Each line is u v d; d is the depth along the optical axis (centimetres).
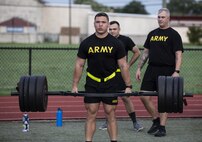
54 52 3534
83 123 1028
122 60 696
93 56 691
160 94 668
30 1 7744
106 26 684
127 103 933
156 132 889
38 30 7812
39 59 2891
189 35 6316
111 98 695
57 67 2392
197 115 1137
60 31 7600
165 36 867
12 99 1378
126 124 1016
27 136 882
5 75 2000
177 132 926
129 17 6831
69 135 894
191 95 690
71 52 3572
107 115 709
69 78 1945
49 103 1320
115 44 688
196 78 2023
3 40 7425
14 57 2991
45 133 912
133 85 1733
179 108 674
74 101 1362
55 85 1720
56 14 7888
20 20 7638
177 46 861
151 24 6962
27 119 931
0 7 7619
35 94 676
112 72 700
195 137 879
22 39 7469
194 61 2852
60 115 991
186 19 7381
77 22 7875
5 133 909
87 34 7194
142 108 1238
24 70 2206
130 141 841
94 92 700
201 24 7044
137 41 6675
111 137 712
